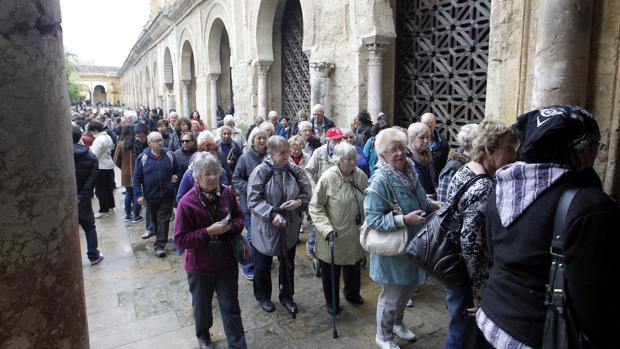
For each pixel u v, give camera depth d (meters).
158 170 5.57
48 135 1.43
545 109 1.56
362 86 7.88
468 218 2.23
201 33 18.81
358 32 7.76
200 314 3.22
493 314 1.60
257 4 12.00
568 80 3.76
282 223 3.65
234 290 3.13
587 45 3.79
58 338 1.52
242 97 14.13
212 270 3.06
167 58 28.64
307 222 6.97
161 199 5.57
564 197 1.42
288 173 3.88
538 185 1.49
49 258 1.46
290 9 12.33
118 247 6.07
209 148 5.23
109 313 4.03
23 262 1.38
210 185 3.00
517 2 4.62
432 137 5.04
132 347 3.44
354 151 3.54
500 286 1.60
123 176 7.47
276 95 13.15
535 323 1.46
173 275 4.97
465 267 2.31
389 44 7.59
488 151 2.34
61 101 1.51
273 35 12.82
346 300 4.15
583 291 1.30
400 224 2.86
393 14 7.64
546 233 1.44
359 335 3.53
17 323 1.38
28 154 1.36
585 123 1.46
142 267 5.25
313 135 6.69
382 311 3.16
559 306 1.39
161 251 5.62
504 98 4.88
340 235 3.55
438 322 3.69
